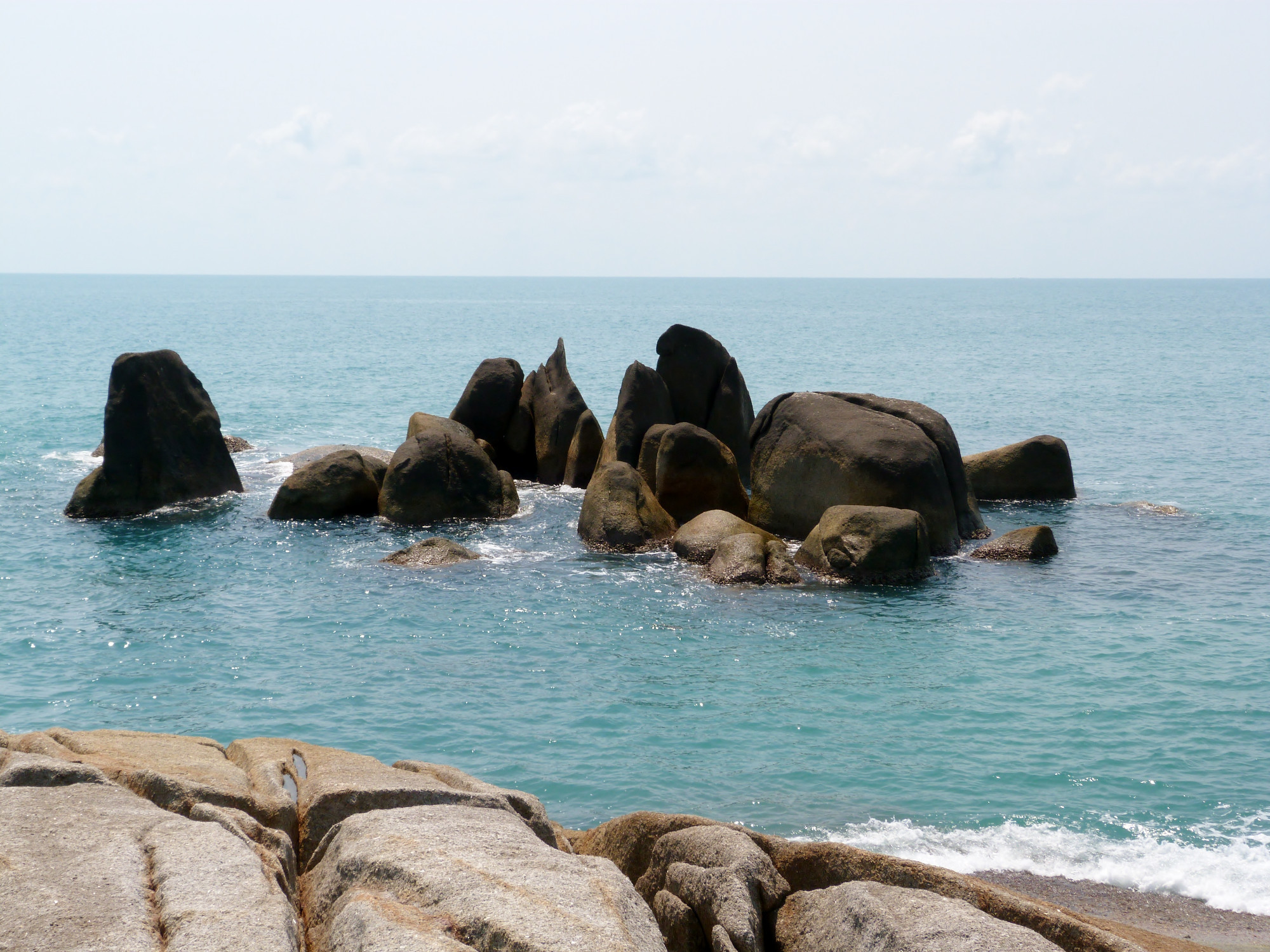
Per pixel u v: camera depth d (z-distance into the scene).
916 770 15.02
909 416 29.45
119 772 8.63
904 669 18.97
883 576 24.48
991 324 163.12
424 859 6.67
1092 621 21.62
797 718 16.86
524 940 5.59
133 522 29.39
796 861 8.70
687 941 8.00
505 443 37.16
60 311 187.38
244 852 6.62
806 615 22.14
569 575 25.00
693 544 26.30
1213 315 194.88
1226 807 13.98
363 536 28.34
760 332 138.88
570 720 16.81
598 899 6.24
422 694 17.84
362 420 52.16
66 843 6.62
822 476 27.89
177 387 32.06
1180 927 11.38
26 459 38.31
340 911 6.17
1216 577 24.88
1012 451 34.34
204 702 17.36
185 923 5.62
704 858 8.45
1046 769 15.06
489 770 15.04
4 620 21.20
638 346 109.75
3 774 8.12
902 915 7.11
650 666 19.19
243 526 29.11
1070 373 79.62
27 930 5.48
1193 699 17.45
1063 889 12.11
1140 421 52.69
